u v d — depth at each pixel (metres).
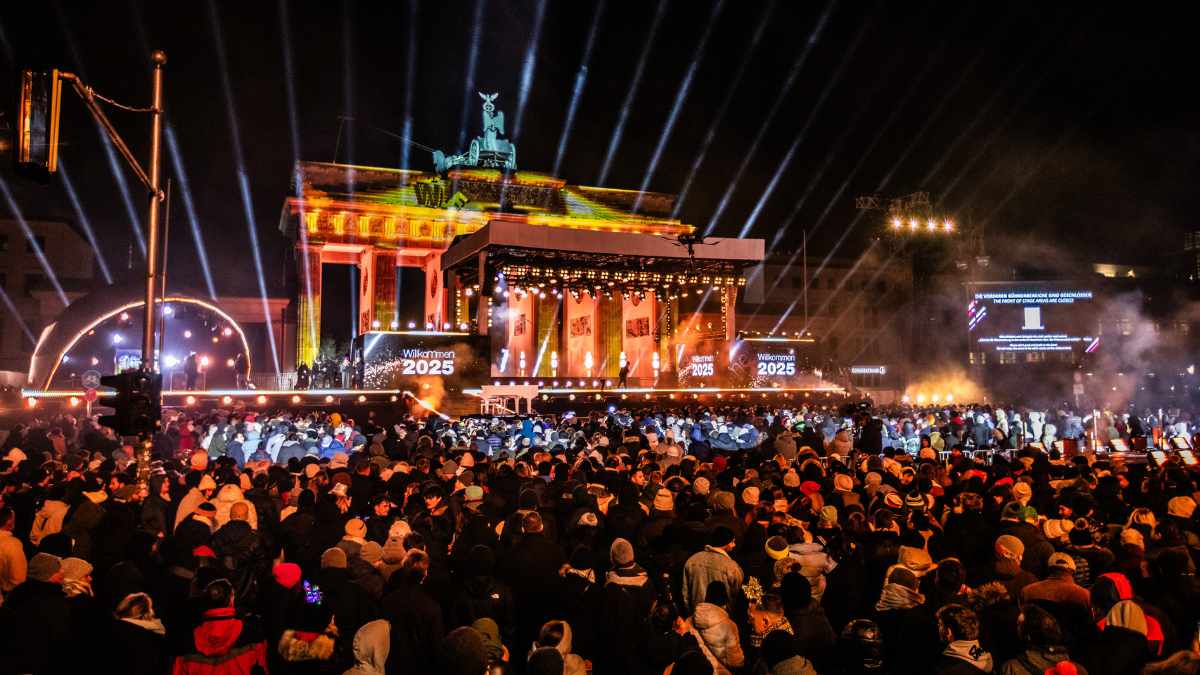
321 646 5.27
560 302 56.22
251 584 6.57
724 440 22.00
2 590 7.17
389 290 54.25
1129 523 8.84
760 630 5.97
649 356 46.81
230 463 11.73
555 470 11.35
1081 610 6.04
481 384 36.62
